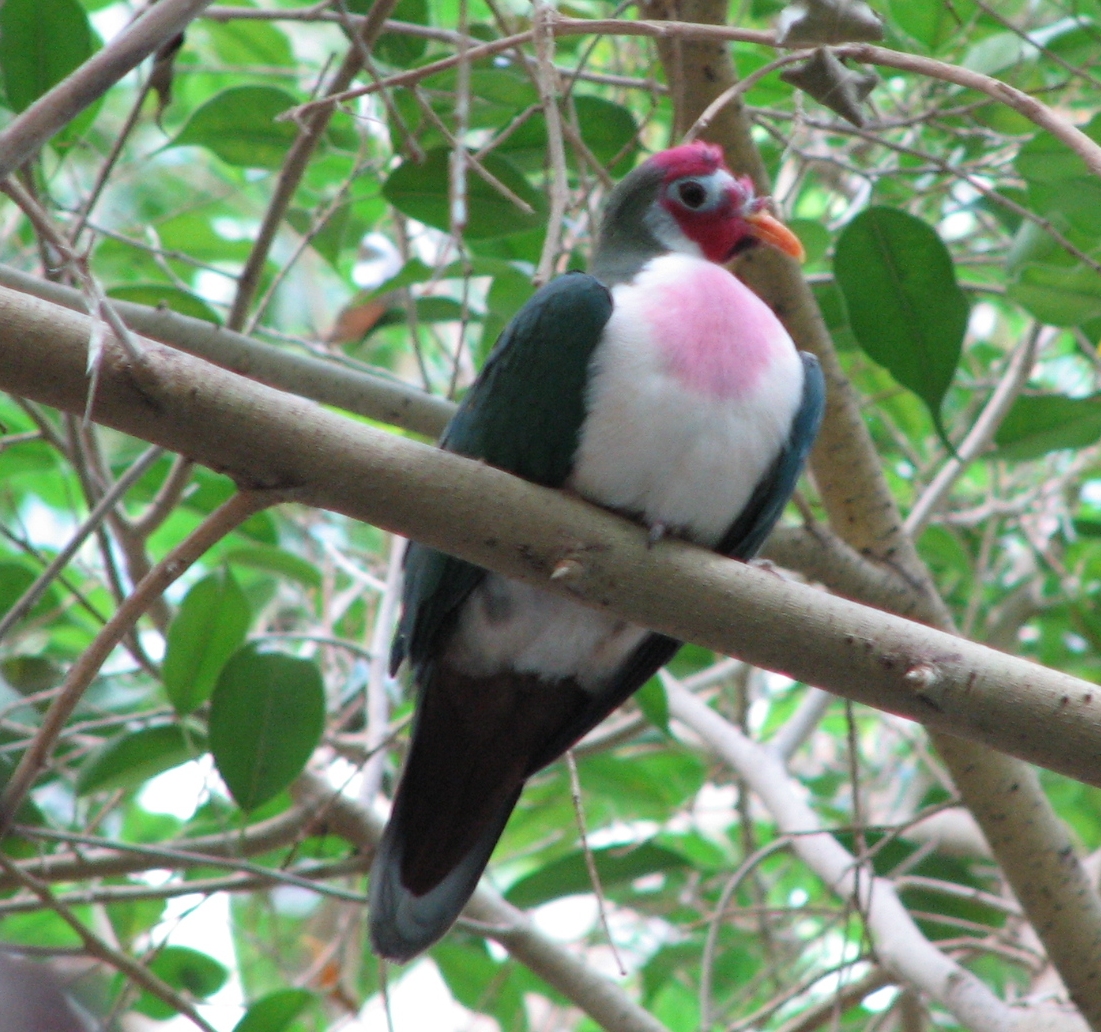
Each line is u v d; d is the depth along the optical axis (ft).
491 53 15.81
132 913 28.30
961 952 27.02
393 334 36.37
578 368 16.76
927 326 20.21
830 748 39.58
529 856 33.63
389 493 13.92
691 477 16.92
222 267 34.53
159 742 22.61
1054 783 32.78
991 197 19.42
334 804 21.88
